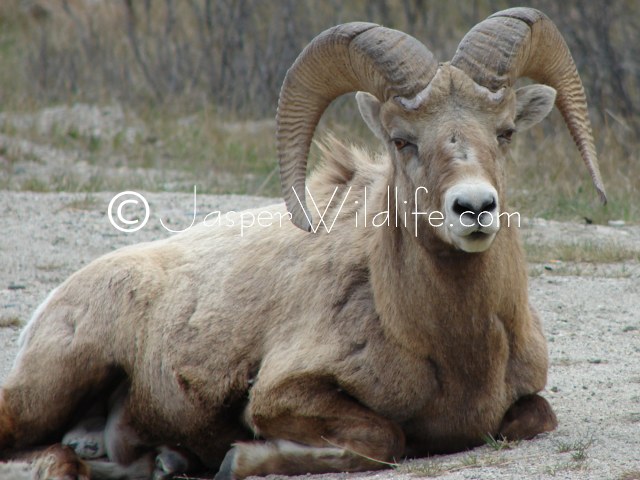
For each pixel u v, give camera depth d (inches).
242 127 3102.9
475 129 805.9
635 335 1334.9
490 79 823.1
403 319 853.2
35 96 3518.7
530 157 2389.3
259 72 3373.5
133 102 3457.2
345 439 852.0
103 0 4242.1
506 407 893.8
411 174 831.7
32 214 2034.9
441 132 807.1
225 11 3590.1
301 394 871.7
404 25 3373.5
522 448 850.8
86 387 983.6
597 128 2657.5
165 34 3683.6
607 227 1979.6
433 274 832.9
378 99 867.4
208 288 979.3
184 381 951.6
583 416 976.3
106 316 985.5
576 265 1704.0
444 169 788.6
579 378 1137.4
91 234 1902.1
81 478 943.0
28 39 4163.4
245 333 941.8
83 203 2124.8
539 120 900.6
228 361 940.0
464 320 840.9
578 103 935.0
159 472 983.6
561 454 818.8
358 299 891.4
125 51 3846.0
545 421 895.7
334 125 2650.1
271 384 888.3
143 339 981.2
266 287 951.0
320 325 895.7
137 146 2910.9
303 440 874.8
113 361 984.3
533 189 2167.8
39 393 977.5
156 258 1025.5
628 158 2427.4
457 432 875.4
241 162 2682.1
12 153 2748.5
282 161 920.9
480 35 834.2
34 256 1754.4
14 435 984.3
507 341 875.4
